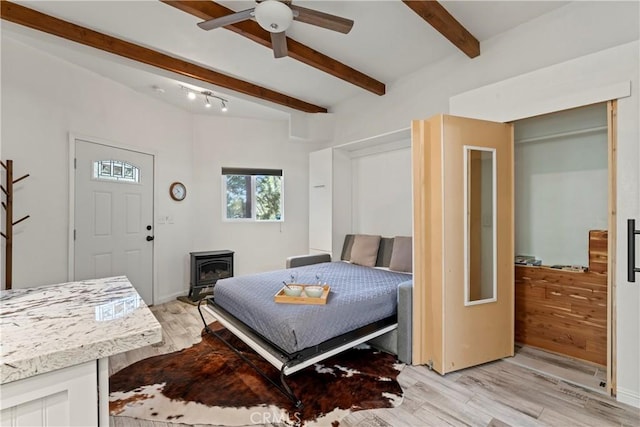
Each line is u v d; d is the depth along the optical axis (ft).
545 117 8.36
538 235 10.03
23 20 8.08
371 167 14.23
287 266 13.05
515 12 8.19
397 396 6.67
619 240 6.52
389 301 8.59
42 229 9.93
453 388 6.99
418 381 7.29
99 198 11.65
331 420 5.92
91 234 11.38
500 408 6.26
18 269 9.37
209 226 15.83
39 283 9.85
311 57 10.28
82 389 2.54
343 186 14.80
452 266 7.73
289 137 15.44
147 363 8.13
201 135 15.72
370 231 14.29
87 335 2.68
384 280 9.91
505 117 8.44
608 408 6.25
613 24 7.15
